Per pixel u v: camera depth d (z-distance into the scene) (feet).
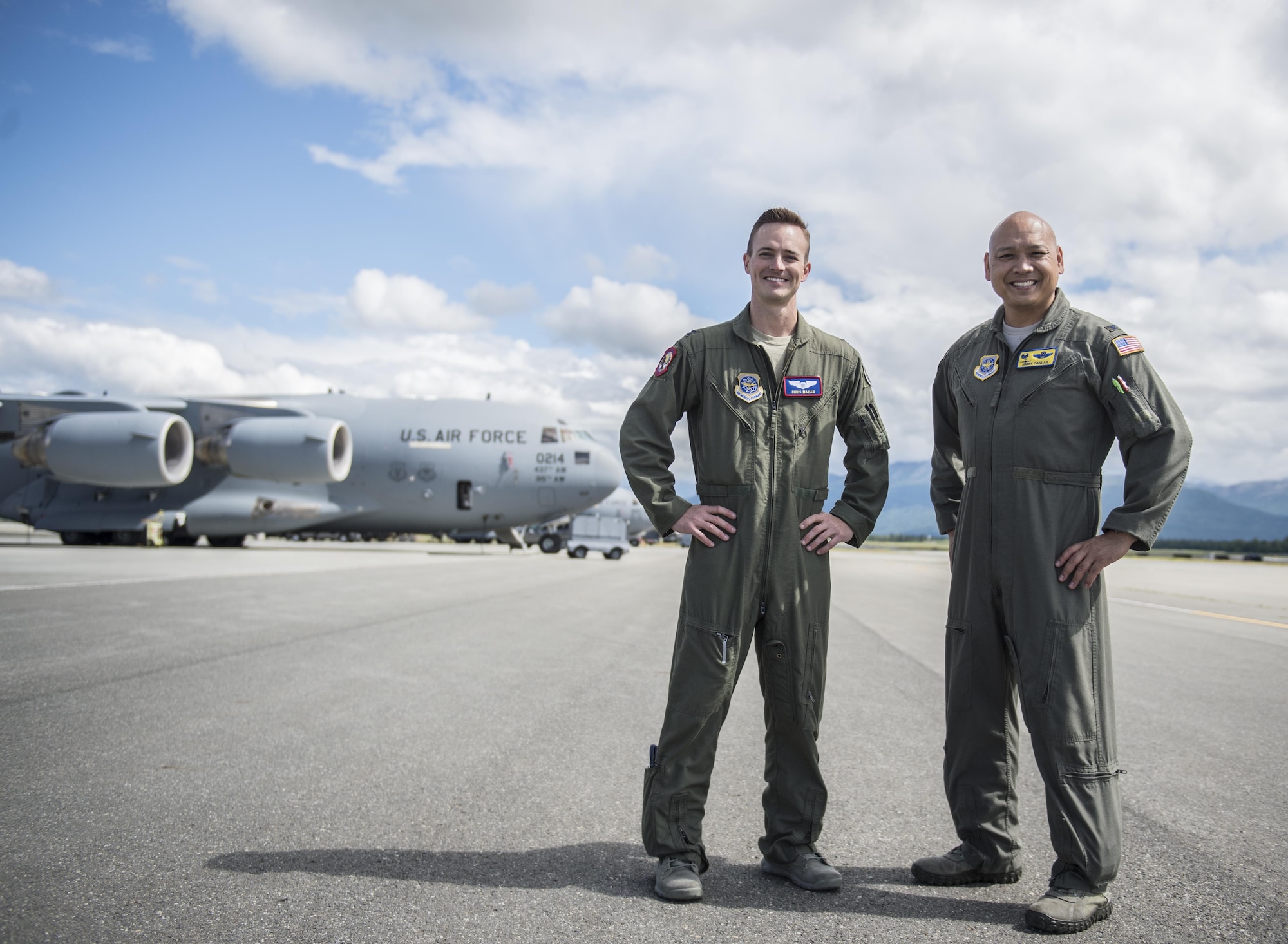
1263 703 15.97
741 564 7.38
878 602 40.16
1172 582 67.62
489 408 79.61
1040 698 7.00
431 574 48.57
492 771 10.52
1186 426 6.94
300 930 6.03
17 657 17.16
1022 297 7.48
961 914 6.71
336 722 12.77
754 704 15.83
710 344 7.82
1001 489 7.43
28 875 6.91
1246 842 8.42
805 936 6.17
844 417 8.10
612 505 128.06
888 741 12.62
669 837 7.19
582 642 22.53
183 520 73.97
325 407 79.05
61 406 76.38
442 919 6.31
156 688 14.80
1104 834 6.66
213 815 8.59
